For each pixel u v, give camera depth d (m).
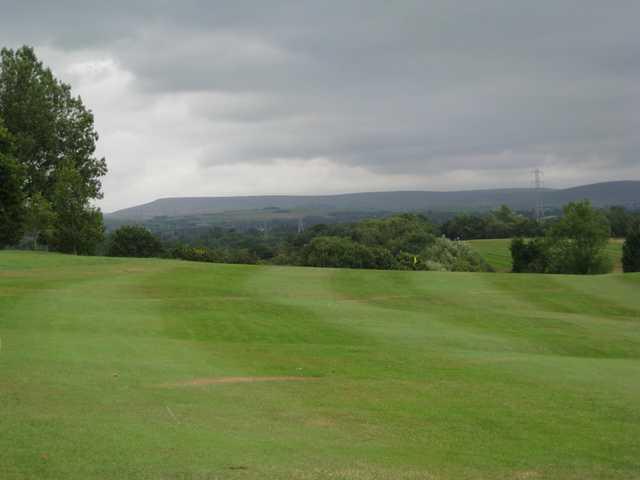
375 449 10.50
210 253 100.06
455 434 11.76
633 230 93.44
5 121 72.69
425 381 16.41
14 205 62.78
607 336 27.92
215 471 8.77
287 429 11.40
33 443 9.47
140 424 10.91
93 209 73.75
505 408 13.76
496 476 9.51
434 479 9.14
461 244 113.88
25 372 14.55
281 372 16.88
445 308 34.47
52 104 75.75
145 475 8.42
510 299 38.00
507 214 167.75
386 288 40.53
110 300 31.06
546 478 9.55
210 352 19.47
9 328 22.55
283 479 8.65
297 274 45.34
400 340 24.34
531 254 102.56
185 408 12.33
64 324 24.16
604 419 13.11
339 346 22.20
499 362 19.64
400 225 139.00
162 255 99.12
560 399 14.70
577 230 94.00
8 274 40.56
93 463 8.75
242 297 34.72
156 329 24.80
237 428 11.19
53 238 71.62
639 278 45.62
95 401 12.39
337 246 102.00
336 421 12.21
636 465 10.35
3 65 75.00
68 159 73.94
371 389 15.20
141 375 15.19
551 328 29.48
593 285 43.06
